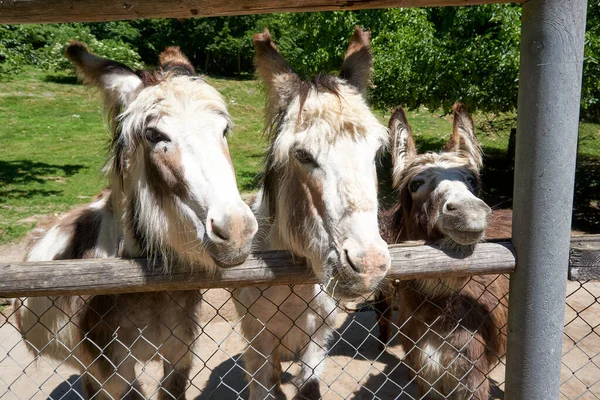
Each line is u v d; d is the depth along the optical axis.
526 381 1.84
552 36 1.56
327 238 1.83
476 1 1.67
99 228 2.52
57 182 9.73
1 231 6.97
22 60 9.62
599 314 4.57
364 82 2.33
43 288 1.62
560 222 1.69
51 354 2.85
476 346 2.68
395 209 3.76
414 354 2.88
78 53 2.12
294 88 2.14
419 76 7.72
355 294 1.73
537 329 1.78
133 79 2.13
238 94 18.72
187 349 2.50
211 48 23.52
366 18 8.21
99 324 2.30
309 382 2.86
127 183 2.18
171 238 1.97
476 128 12.12
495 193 8.84
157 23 23.97
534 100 1.63
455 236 1.85
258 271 1.79
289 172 2.06
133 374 2.43
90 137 13.77
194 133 1.89
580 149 10.73
